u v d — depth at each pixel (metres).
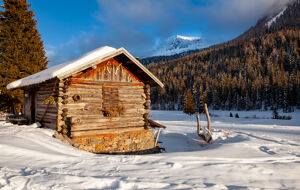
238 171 5.82
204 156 8.05
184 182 4.78
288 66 114.06
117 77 11.94
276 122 35.88
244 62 131.88
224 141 15.70
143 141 12.26
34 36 24.22
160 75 154.12
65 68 10.13
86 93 10.78
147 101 12.77
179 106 94.50
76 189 4.07
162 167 6.08
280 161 7.61
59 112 10.02
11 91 21.16
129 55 11.24
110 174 5.25
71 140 9.76
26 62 22.56
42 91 12.55
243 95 86.38
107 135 10.98
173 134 20.08
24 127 11.44
